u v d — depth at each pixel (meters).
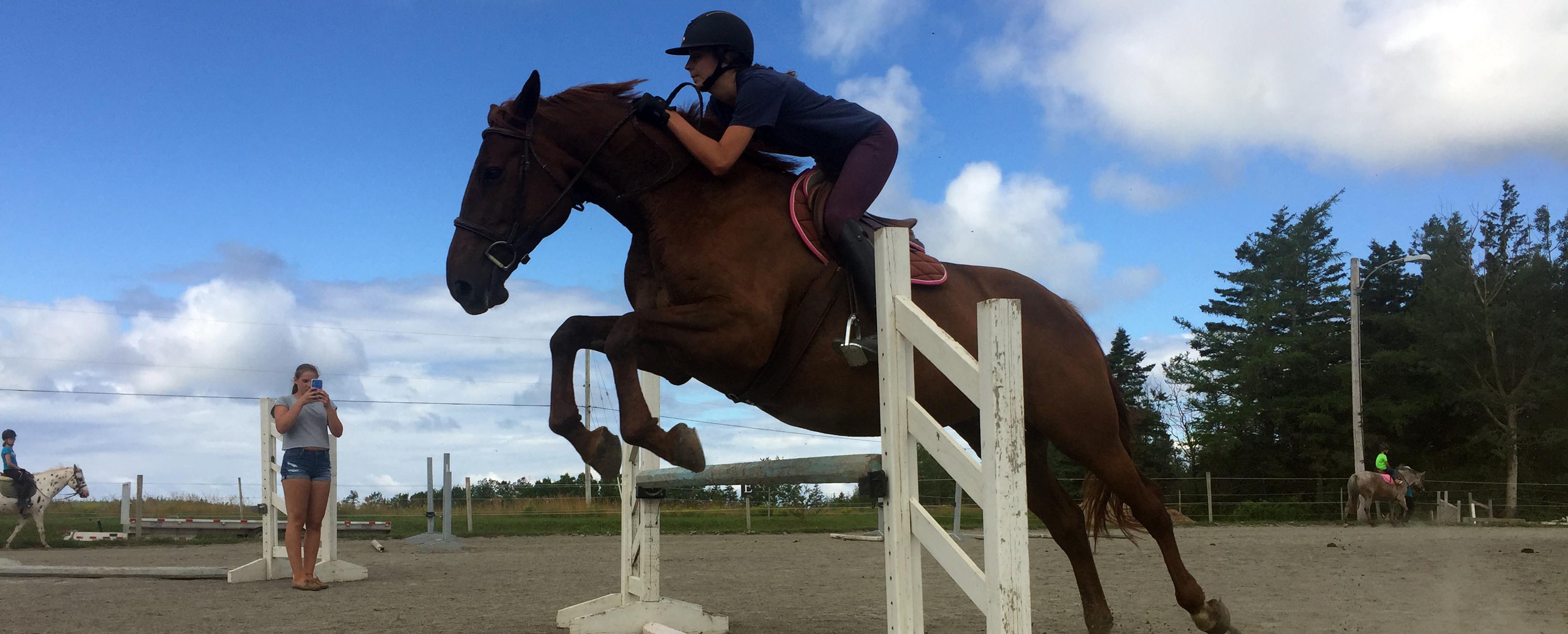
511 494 23.78
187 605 6.08
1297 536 15.15
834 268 3.32
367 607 6.01
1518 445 32.78
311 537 7.10
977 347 3.47
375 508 22.30
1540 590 6.90
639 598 4.96
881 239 2.76
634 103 3.52
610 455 3.30
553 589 7.07
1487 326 33.50
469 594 6.75
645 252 3.55
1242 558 10.20
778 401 3.42
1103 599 4.30
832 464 2.93
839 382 3.32
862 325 3.24
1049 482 4.27
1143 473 4.22
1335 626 5.14
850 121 3.39
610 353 3.06
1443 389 34.41
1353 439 34.81
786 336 3.29
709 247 3.23
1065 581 7.84
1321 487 32.12
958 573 2.46
